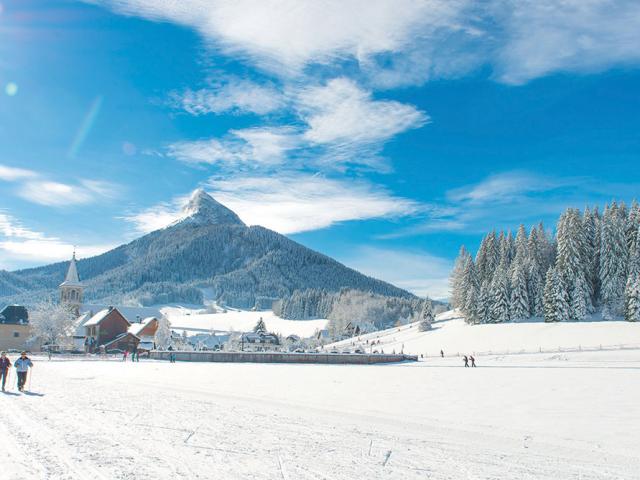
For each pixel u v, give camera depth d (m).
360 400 27.75
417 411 24.08
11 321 114.06
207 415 20.22
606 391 32.12
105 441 14.20
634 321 91.38
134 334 123.88
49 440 14.03
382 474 12.20
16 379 34.78
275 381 38.84
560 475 12.99
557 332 88.88
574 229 106.81
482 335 95.88
